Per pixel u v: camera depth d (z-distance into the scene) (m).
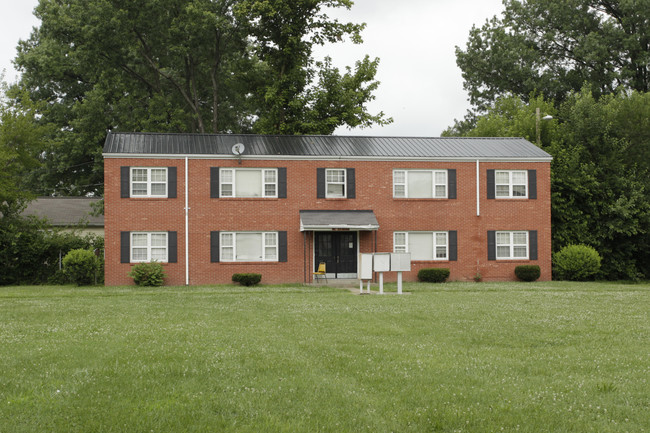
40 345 10.65
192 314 15.59
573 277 30.25
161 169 27.73
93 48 38.41
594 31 50.28
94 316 15.11
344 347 10.88
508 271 29.91
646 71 49.38
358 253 29.03
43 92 47.38
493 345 11.54
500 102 45.56
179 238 27.75
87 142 41.50
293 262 28.55
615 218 32.41
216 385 8.16
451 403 7.58
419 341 11.77
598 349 10.98
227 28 38.88
